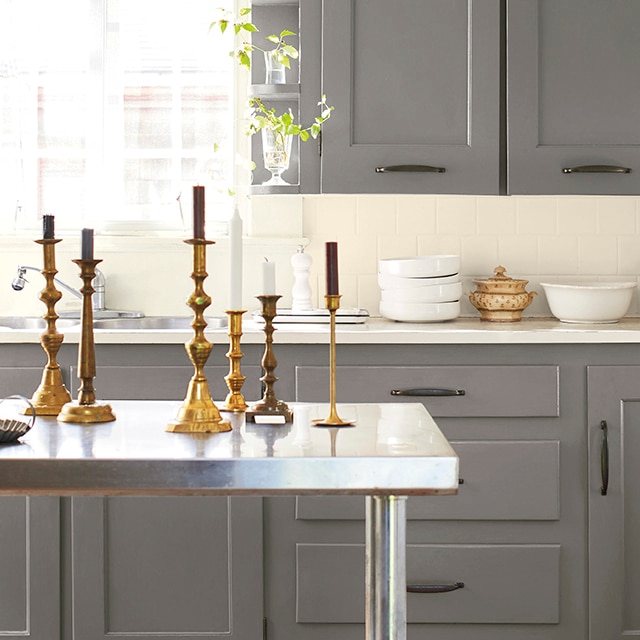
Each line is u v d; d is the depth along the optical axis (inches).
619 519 114.7
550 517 114.3
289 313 124.8
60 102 147.5
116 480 56.4
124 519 113.3
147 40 147.1
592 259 143.5
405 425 68.3
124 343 113.5
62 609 113.3
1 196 147.4
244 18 144.1
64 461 56.3
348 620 114.0
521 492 114.3
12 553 112.9
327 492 56.7
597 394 114.3
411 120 127.4
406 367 114.0
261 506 113.4
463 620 114.5
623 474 114.7
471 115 127.3
